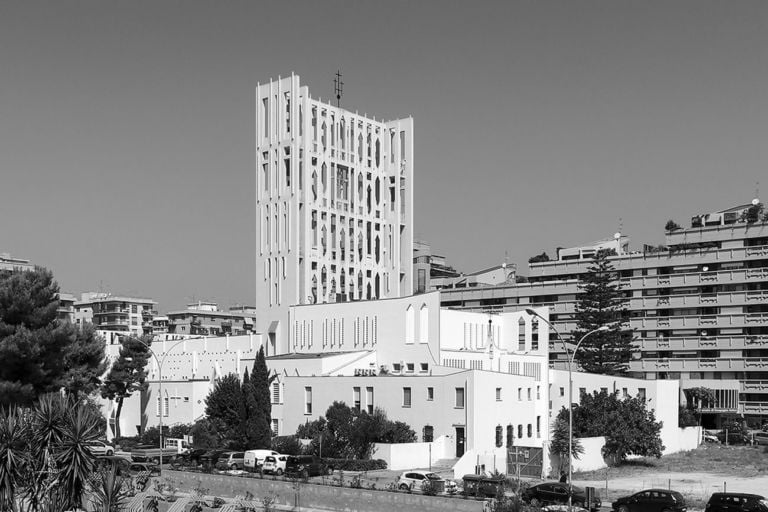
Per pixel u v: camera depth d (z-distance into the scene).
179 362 125.62
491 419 87.00
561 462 85.12
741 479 85.50
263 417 93.81
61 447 42.56
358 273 128.62
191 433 100.44
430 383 87.50
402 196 135.12
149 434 108.38
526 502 60.56
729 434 130.12
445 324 100.69
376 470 80.69
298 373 101.62
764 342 148.75
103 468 45.09
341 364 100.62
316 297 121.75
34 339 82.94
